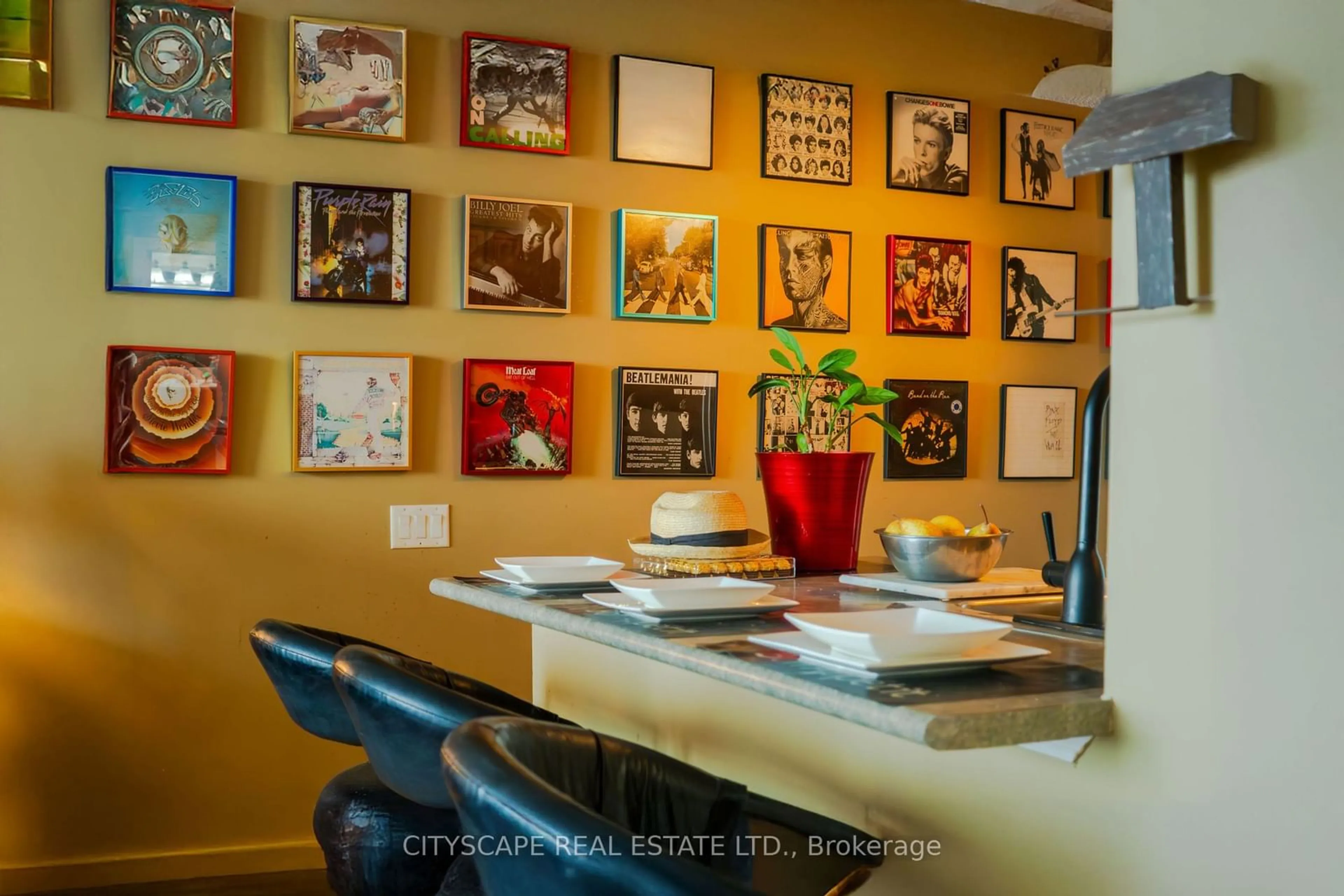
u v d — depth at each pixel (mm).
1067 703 1176
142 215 3115
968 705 1129
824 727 1724
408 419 3346
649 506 3645
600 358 3594
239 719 3219
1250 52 1114
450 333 3424
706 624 1666
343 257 3293
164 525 3150
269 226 3248
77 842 3076
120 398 3102
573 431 3559
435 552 3410
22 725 3035
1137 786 1210
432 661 3404
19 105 3021
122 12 3100
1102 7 3695
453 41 3424
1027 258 4137
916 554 2070
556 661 2568
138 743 3127
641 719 2217
